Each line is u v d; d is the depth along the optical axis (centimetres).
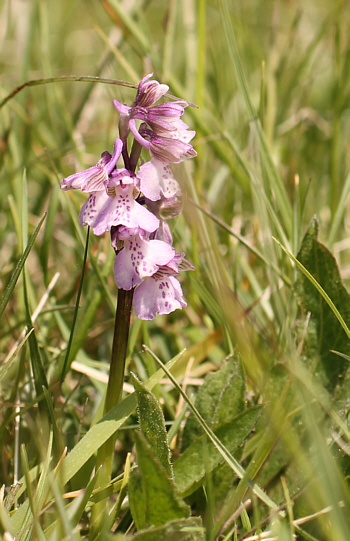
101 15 128
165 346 62
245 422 52
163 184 50
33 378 55
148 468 49
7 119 72
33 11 80
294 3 107
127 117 50
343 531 48
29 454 54
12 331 59
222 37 91
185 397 51
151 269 50
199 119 68
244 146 75
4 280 62
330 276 55
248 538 50
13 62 99
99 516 51
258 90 91
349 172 61
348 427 53
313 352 55
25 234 57
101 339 62
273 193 63
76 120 81
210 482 50
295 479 53
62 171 68
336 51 69
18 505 52
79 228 60
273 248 58
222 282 55
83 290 62
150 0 83
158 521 50
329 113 93
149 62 69
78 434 54
